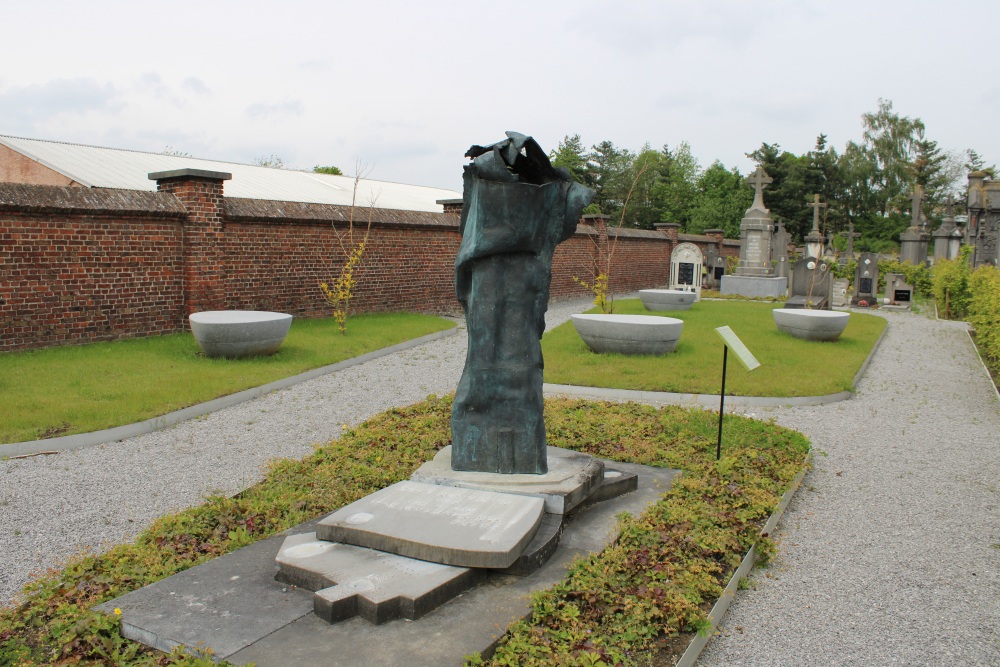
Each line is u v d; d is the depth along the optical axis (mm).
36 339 11539
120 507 5961
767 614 4531
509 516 4715
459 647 3578
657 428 8047
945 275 22000
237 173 21625
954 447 8250
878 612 4590
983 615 4574
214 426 8422
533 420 5555
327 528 4594
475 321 5527
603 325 12648
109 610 3924
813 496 6621
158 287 13227
